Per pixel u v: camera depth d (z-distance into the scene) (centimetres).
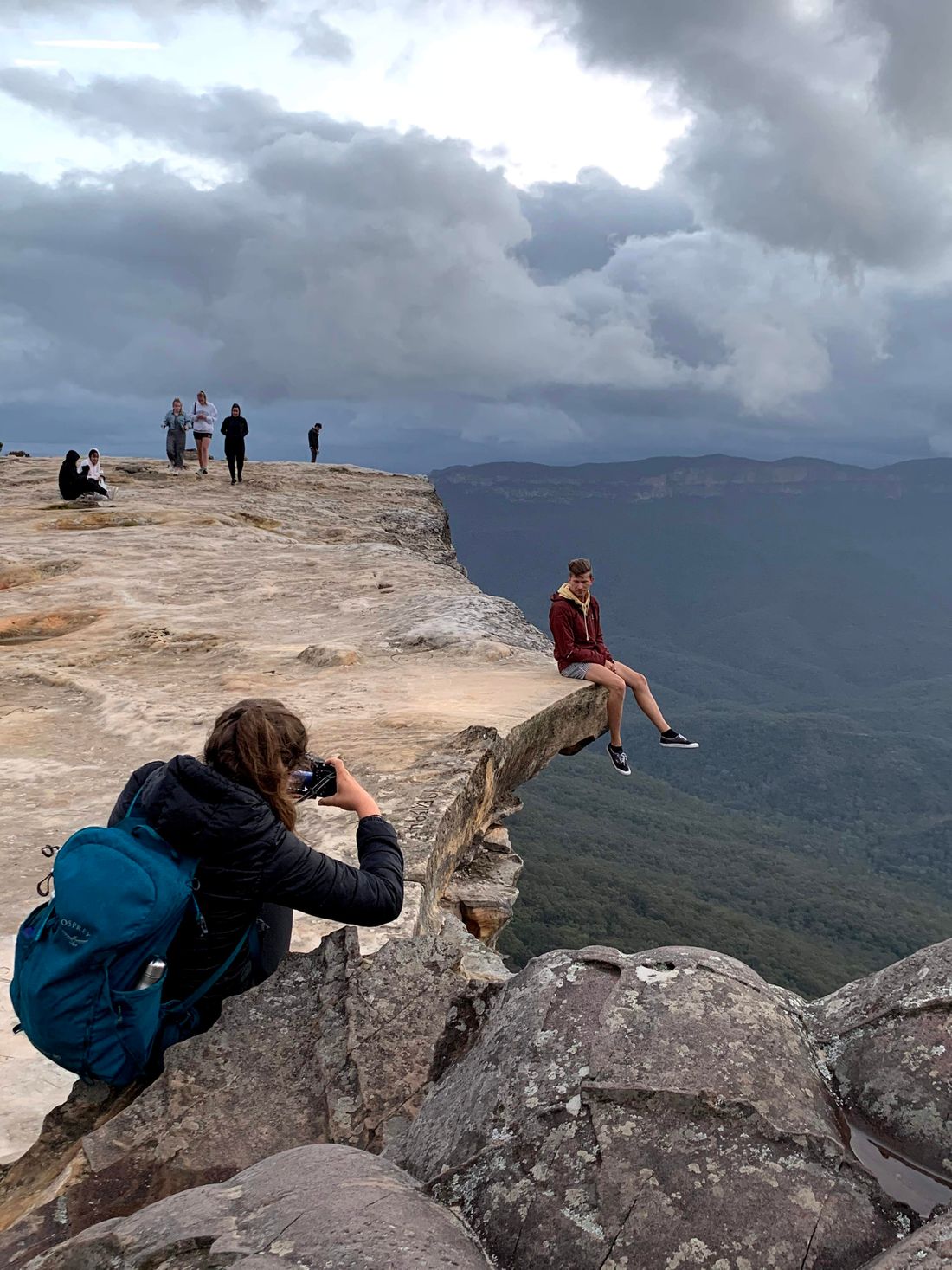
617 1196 157
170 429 2917
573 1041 190
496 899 625
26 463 3334
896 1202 157
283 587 1469
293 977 287
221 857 266
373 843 304
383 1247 141
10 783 677
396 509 2667
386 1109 235
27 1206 232
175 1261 151
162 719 825
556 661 948
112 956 256
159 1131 238
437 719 754
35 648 1132
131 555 1706
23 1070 343
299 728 290
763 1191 155
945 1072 175
